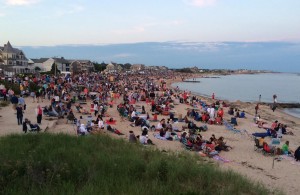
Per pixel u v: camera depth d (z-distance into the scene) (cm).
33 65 12188
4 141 1576
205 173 1203
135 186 958
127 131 2786
